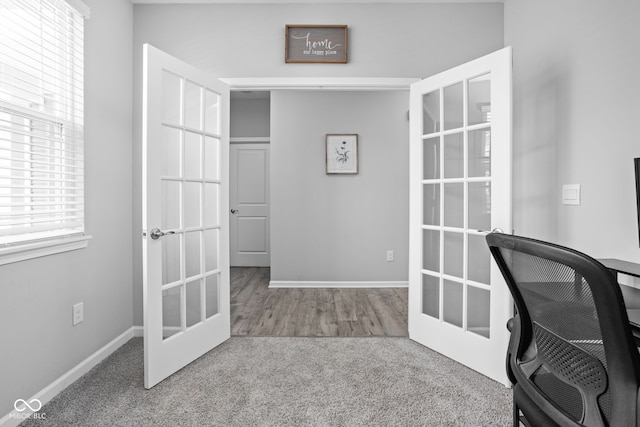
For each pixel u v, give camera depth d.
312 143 4.56
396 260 4.53
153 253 2.06
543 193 2.36
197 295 2.45
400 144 4.52
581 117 2.03
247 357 2.44
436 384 2.08
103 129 2.38
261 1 2.77
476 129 2.25
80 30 2.13
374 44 2.80
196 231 2.43
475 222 2.28
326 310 3.55
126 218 2.69
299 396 1.95
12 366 1.66
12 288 1.66
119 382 2.09
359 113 4.54
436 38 2.80
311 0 2.79
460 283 2.37
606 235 1.87
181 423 1.71
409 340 2.75
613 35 1.81
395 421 1.73
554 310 0.95
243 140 5.87
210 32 2.79
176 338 2.22
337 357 2.44
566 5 2.13
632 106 1.72
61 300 2.00
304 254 4.55
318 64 2.80
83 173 2.15
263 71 2.81
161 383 2.08
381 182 4.53
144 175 2.03
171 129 2.24
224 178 2.67
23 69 1.83
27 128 1.83
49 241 1.87
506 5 2.76
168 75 2.22
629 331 0.75
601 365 0.84
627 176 1.75
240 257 5.89
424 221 2.65
